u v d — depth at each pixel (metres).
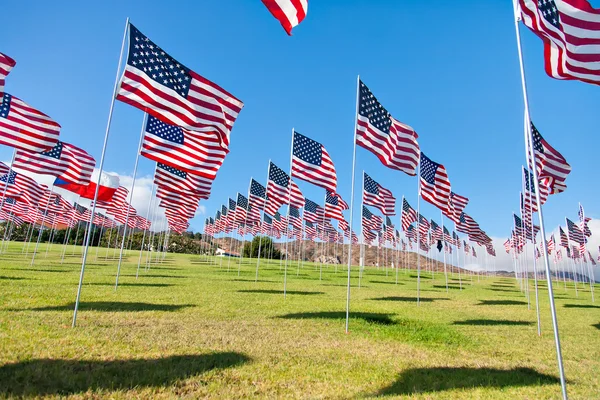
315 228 48.44
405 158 13.76
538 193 6.13
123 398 5.23
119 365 6.55
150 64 10.27
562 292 39.53
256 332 9.96
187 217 28.86
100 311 11.47
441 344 9.97
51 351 6.98
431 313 15.95
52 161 19.28
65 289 16.00
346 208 36.25
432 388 6.45
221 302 15.14
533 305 22.06
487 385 6.77
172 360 7.03
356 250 105.12
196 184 19.97
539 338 11.59
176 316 11.48
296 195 22.73
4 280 17.69
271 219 46.88
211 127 11.05
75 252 55.53
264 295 18.66
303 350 8.45
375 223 39.78
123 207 35.69
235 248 96.12
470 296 26.25
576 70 7.21
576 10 7.43
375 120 12.91
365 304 17.69
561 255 48.59
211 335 9.28
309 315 13.14
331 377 6.73
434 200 19.08
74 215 39.94
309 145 16.17
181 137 13.73
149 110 10.05
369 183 25.91
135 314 11.32
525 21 7.18
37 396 5.02
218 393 5.66
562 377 5.46
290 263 67.00
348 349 8.79
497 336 11.56
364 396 5.88
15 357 6.47
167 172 19.38
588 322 15.89
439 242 36.28
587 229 39.34
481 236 34.97
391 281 38.78
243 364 7.12
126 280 22.00
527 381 7.14
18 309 10.94
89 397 5.17
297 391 5.93
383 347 9.14
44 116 14.70
